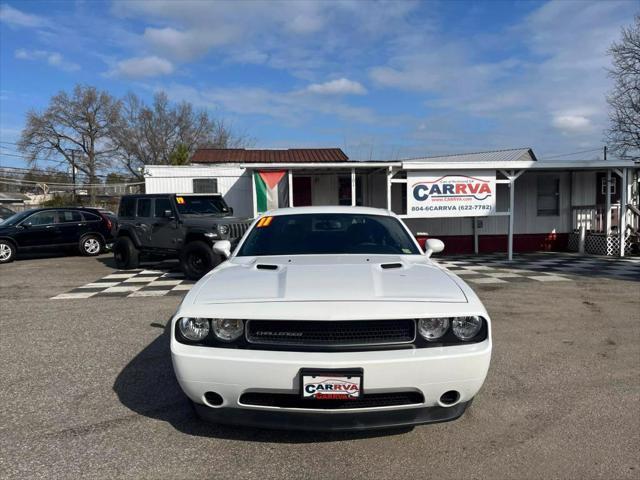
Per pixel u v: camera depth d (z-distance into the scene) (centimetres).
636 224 1448
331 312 252
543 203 1543
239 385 249
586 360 440
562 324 575
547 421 312
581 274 989
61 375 399
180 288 840
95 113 4794
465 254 1460
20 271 1081
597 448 276
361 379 242
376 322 255
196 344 261
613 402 343
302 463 261
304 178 1523
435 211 1228
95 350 470
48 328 557
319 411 249
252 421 259
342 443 283
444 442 284
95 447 277
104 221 1424
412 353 249
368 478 248
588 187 1547
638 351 468
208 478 247
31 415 321
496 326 567
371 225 420
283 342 254
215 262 916
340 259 354
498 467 257
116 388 370
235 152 1975
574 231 1537
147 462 261
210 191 1503
